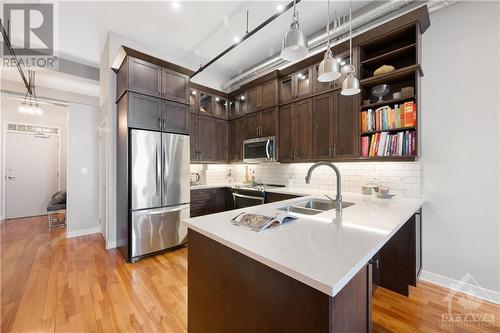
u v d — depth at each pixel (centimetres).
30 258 284
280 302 83
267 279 88
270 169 410
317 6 255
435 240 227
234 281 104
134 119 281
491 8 200
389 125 237
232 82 432
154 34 317
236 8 264
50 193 563
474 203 208
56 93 431
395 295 207
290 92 345
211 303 118
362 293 93
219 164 474
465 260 212
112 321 169
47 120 561
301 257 83
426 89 232
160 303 192
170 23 292
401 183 249
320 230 118
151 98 298
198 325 128
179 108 328
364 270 95
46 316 174
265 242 100
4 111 504
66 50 345
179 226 320
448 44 220
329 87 287
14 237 371
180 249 320
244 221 130
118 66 306
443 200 223
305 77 323
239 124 430
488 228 202
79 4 253
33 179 539
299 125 326
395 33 230
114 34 313
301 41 140
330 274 70
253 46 351
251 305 95
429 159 231
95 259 281
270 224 123
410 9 226
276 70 352
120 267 260
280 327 83
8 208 505
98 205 404
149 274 243
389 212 164
